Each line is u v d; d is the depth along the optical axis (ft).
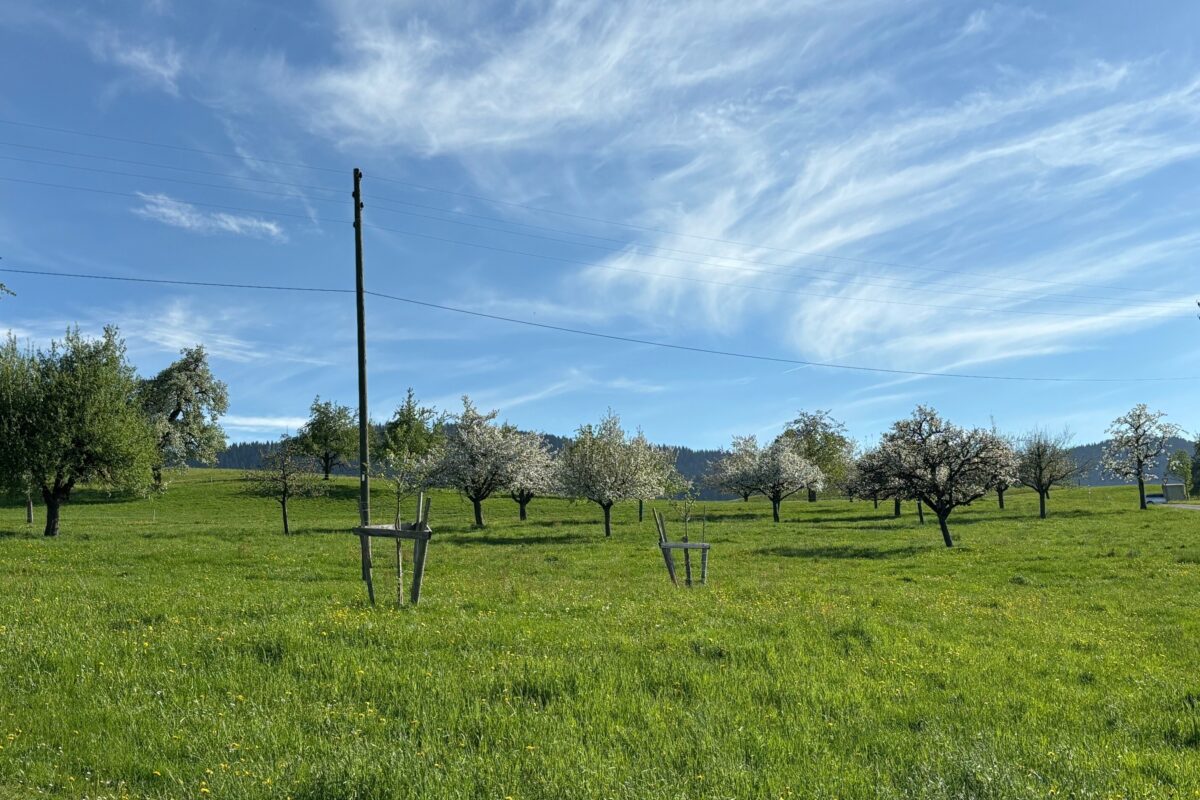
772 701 37.09
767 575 97.91
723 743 30.22
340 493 295.48
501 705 33.78
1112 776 28.27
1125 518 208.54
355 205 84.84
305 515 241.14
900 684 40.98
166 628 46.88
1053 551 126.72
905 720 35.12
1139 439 256.32
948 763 28.66
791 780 26.58
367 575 61.52
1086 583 92.79
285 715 31.96
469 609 59.57
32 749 27.99
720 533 171.01
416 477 196.03
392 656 41.42
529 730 30.76
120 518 216.33
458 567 101.09
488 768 26.48
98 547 114.83
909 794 26.07
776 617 57.98
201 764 26.86
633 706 34.24
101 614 53.06
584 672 38.60
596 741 30.14
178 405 290.97
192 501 273.13
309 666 38.45
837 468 323.78
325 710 32.53
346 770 25.66
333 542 132.77
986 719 35.63
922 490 142.20
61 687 35.09
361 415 80.23
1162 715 36.70
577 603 64.03
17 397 147.02
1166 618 69.00
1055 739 32.91
